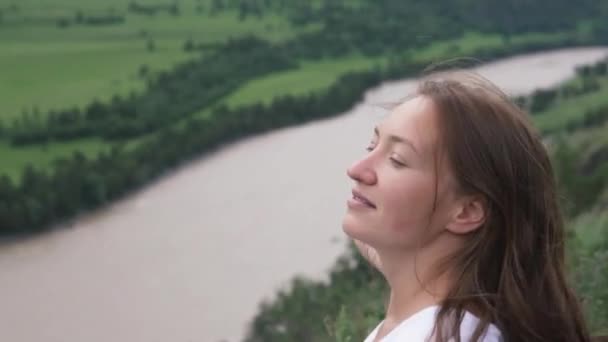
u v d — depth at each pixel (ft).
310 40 408.46
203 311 138.41
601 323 18.76
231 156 241.55
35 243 189.47
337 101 285.84
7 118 287.07
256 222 179.22
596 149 103.45
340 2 476.13
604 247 30.35
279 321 53.98
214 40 408.67
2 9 437.17
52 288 159.02
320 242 160.45
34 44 381.81
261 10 474.08
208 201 202.49
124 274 162.40
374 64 361.92
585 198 66.80
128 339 133.18
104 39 399.24
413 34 418.72
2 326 141.28
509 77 314.35
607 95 242.58
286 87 326.24
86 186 211.41
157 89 323.78
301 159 230.27
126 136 275.39
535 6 451.94
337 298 48.96
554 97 252.01
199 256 164.66
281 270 149.28
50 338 136.67
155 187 221.87
